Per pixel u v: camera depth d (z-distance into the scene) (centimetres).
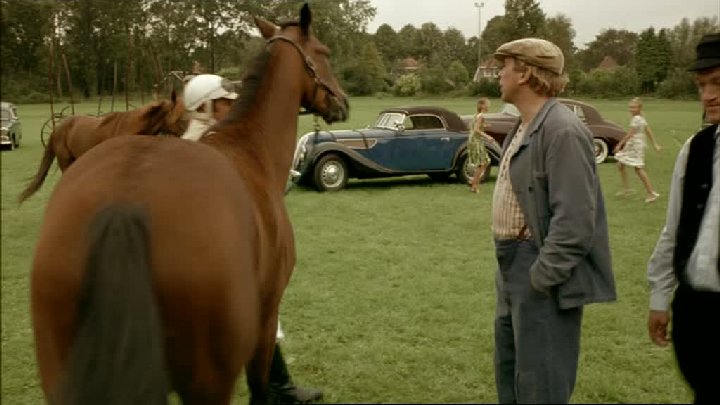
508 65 281
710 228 250
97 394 190
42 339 213
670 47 6981
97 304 194
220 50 1379
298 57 345
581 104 1750
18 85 5650
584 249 257
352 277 677
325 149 1256
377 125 1381
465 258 759
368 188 1335
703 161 256
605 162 1748
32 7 5469
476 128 1238
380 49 12194
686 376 266
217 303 209
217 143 288
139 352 191
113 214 201
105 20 4638
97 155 230
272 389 396
